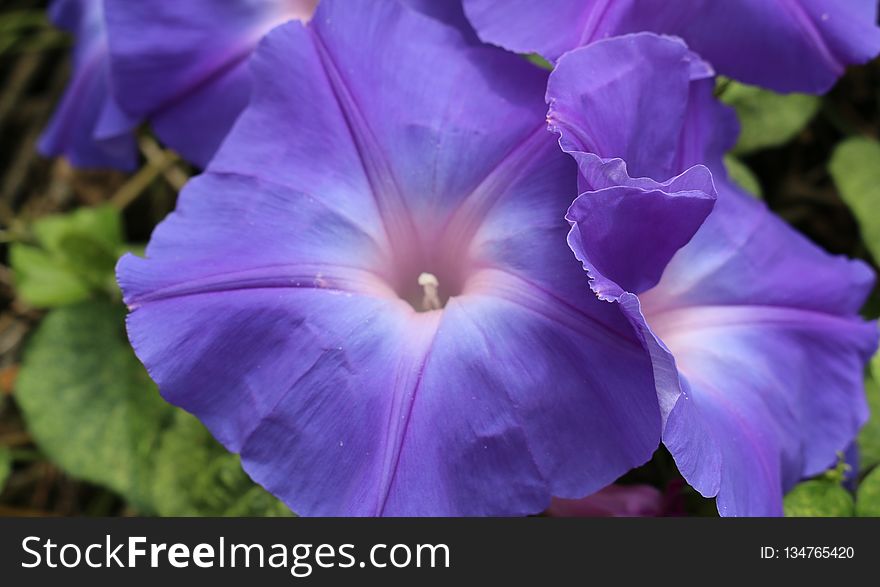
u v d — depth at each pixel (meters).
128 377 0.34
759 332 0.28
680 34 0.28
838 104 0.37
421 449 0.26
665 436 0.25
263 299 0.26
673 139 0.27
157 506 0.31
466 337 0.26
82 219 0.36
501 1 0.28
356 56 0.28
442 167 0.27
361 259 0.27
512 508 0.26
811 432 0.29
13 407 0.37
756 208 0.29
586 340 0.26
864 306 0.34
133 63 0.31
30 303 0.35
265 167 0.27
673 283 0.28
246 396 0.26
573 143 0.26
